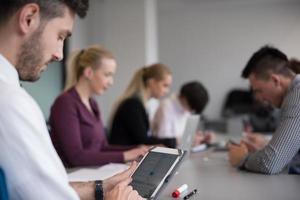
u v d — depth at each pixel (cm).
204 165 166
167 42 654
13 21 77
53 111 170
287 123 142
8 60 78
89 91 187
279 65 160
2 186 68
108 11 473
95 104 196
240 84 623
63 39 85
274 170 140
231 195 108
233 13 623
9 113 70
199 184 124
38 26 79
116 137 227
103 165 165
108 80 188
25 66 80
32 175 71
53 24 81
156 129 282
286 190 113
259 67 162
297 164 155
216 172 147
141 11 461
